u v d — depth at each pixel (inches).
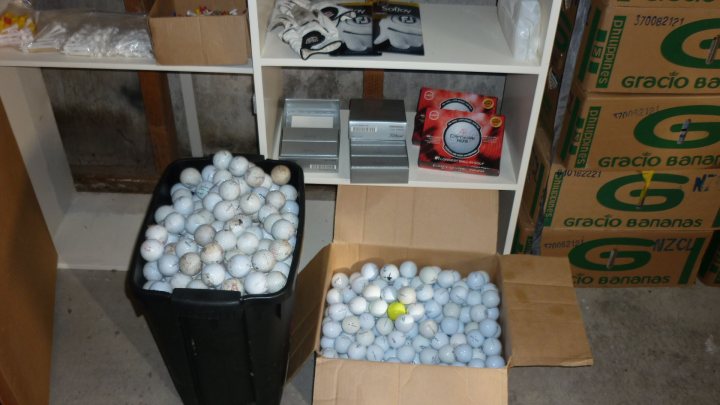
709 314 75.9
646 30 58.6
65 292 76.3
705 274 79.2
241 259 57.0
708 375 69.3
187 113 83.4
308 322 62.8
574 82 64.6
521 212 76.7
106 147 87.5
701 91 62.4
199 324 53.6
